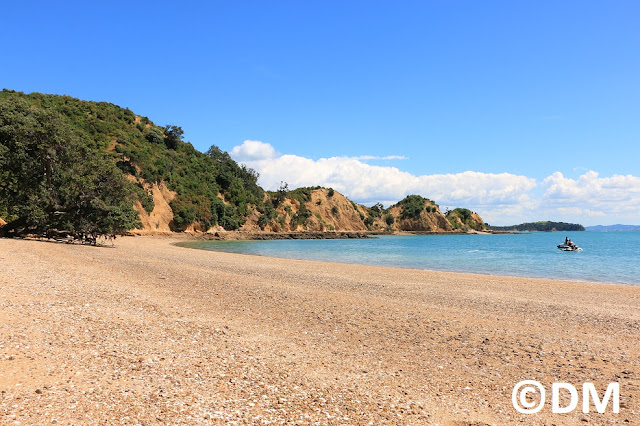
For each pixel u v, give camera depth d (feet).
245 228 415.03
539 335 38.93
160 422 17.84
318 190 605.31
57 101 359.66
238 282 66.54
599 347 35.47
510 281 84.94
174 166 381.19
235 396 21.29
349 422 19.34
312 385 23.80
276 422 18.75
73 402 19.08
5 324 30.58
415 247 280.92
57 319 33.53
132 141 362.94
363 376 26.16
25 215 129.18
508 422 20.79
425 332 38.52
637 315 50.90
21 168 127.65
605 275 110.32
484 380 26.81
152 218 315.58
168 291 53.26
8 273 55.01
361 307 49.24
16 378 21.25
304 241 382.01
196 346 29.63
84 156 147.33
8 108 138.41
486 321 44.16
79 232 139.95
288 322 40.14
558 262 153.38
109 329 32.01
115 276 63.36
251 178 513.04
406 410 21.27
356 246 289.12
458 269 122.83
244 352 29.14
